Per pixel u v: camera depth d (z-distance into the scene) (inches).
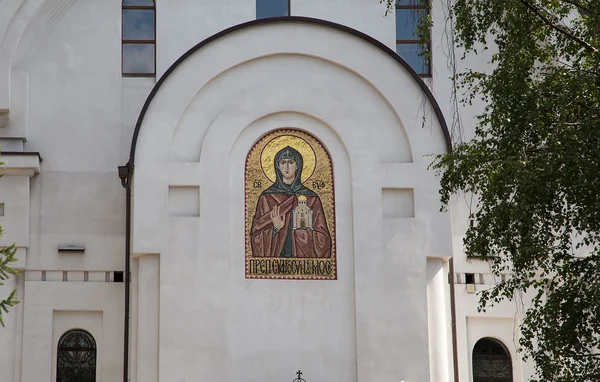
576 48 969.5
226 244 1163.3
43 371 1198.9
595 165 900.0
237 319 1151.6
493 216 936.9
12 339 1202.0
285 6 1302.9
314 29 1222.9
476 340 1241.4
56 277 1221.1
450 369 1211.2
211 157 1183.6
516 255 922.7
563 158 905.5
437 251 1178.0
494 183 932.6
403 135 1208.8
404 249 1176.8
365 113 1211.2
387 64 1220.5
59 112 1259.8
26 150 1246.9
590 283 911.7
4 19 1264.8
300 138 1206.3
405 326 1159.6
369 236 1178.0
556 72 964.0
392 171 1194.0
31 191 1235.9
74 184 1244.5
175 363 1128.8
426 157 1198.9
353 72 1220.5
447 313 1212.5
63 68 1269.7
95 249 1230.3
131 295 1178.0
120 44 1280.8
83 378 1206.9
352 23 1304.1
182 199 1175.6
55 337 1211.9
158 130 1184.8
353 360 1152.8
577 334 915.4
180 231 1160.2
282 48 1214.9
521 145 940.6
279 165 1197.1
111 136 1259.8
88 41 1278.3
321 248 1179.3
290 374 1145.4
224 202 1174.3
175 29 1288.1
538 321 935.7
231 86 1206.9
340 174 1198.3
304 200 1189.7
